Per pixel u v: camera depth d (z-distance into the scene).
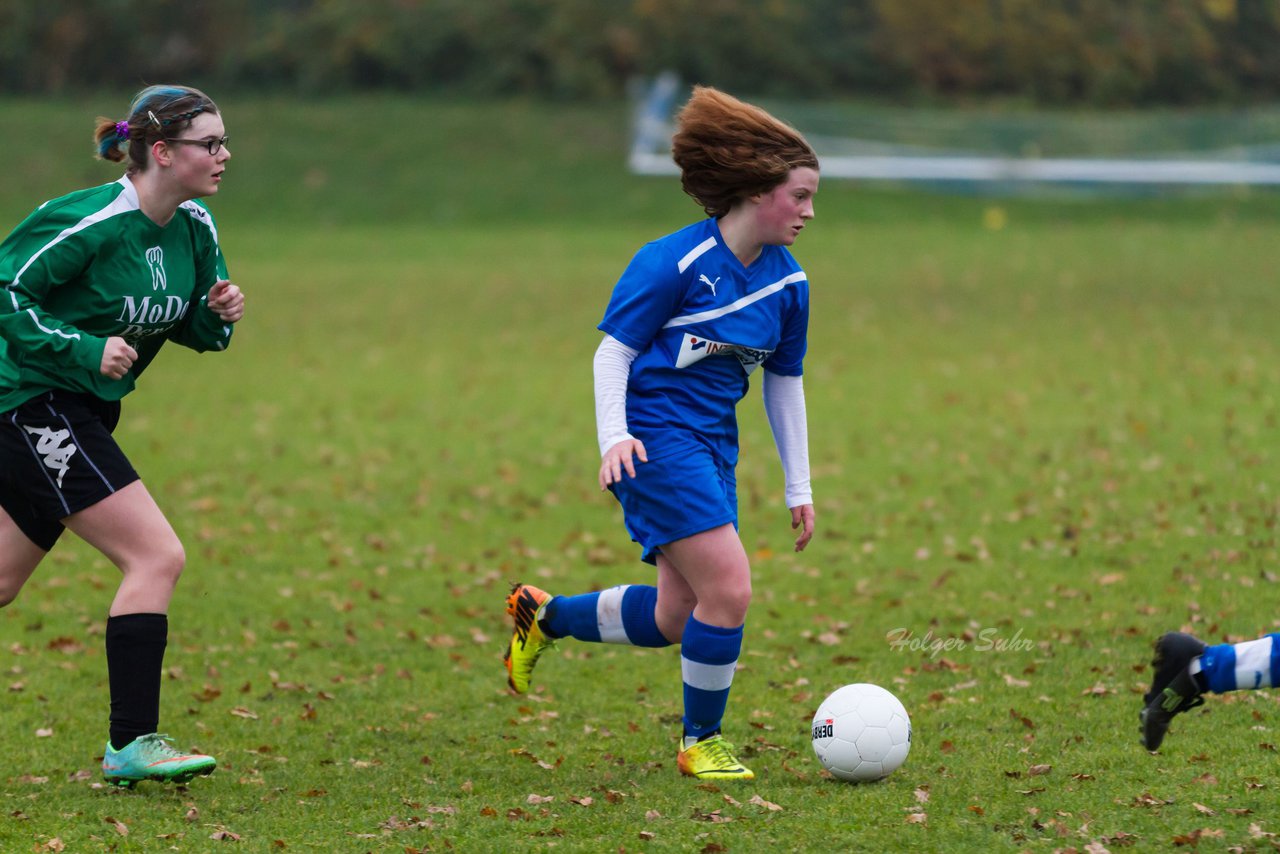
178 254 17.05
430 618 26.31
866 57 162.00
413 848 14.32
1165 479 35.12
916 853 13.84
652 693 21.44
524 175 133.62
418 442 43.53
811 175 15.91
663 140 138.88
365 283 87.12
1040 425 43.03
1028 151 141.75
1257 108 163.88
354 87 158.38
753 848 14.04
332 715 20.50
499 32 158.12
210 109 16.39
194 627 25.72
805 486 17.81
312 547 31.73
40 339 15.60
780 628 24.84
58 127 140.25
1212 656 13.98
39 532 16.81
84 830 14.99
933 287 79.81
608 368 16.08
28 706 20.94
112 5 159.88
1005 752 17.38
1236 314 65.50
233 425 46.44
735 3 160.25
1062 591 25.97
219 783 16.94
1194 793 15.32
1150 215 123.12
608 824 15.01
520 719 20.12
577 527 33.47
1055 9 167.88
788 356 17.41
